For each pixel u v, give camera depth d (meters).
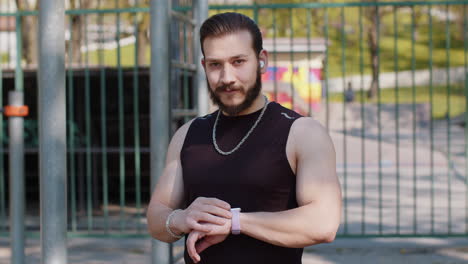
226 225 1.89
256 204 1.94
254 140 1.97
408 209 7.96
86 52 6.64
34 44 9.80
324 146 1.94
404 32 36.62
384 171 12.34
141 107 7.54
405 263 5.35
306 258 5.55
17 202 4.20
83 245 6.06
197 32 3.77
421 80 31.98
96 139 7.64
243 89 1.92
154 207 2.11
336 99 27.89
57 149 2.64
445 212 7.73
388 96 29.45
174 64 3.40
